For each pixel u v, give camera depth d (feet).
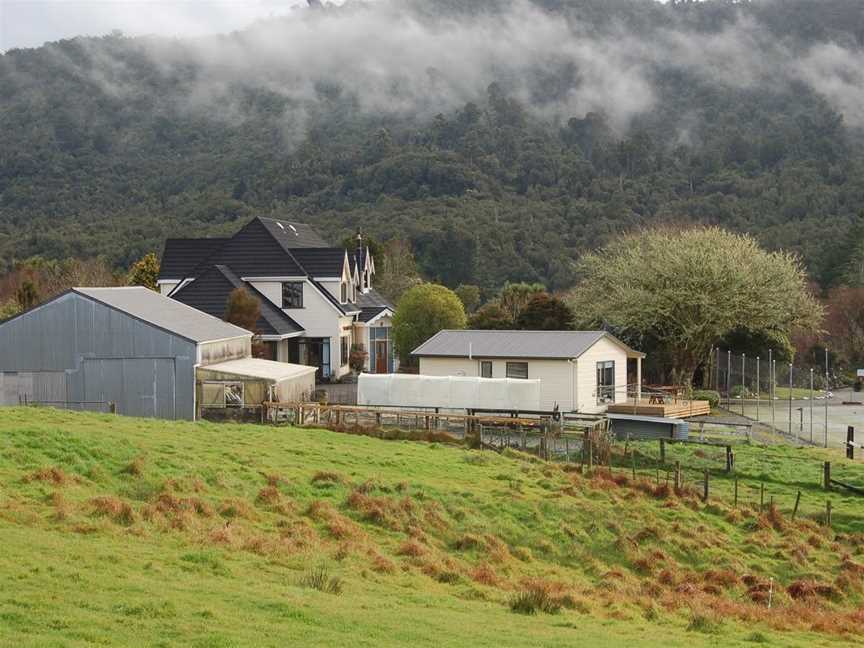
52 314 138.41
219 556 59.72
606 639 51.47
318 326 205.05
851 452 128.47
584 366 155.33
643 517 90.99
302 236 235.61
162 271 219.61
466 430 129.49
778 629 64.28
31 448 79.20
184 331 139.44
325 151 621.72
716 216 483.92
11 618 41.34
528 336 162.61
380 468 96.84
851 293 285.84
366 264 250.57
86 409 136.26
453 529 79.77
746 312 196.95
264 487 80.64
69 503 66.80
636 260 207.72
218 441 100.73
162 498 70.95
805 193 499.51
